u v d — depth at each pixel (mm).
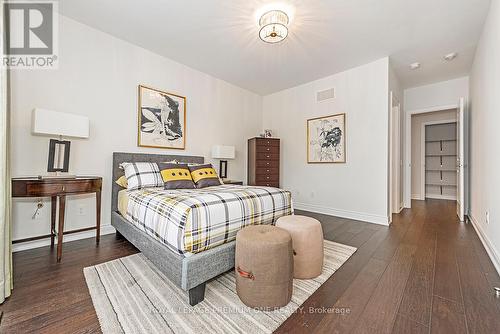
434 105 4348
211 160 4000
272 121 4918
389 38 2787
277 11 2213
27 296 1419
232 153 4008
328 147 3963
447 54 3197
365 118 3506
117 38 2805
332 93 3924
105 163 2713
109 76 2742
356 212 3605
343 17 2369
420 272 1782
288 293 1372
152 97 3145
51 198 2303
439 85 4297
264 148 4395
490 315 1264
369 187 3459
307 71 3777
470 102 3664
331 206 3928
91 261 1954
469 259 2023
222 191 2059
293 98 4543
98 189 2312
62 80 2387
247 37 2787
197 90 3756
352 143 3654
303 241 1675
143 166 2703
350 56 3260
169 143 3354
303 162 4363
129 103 2928
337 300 1421
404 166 4641
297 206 4457
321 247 1754
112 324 1189
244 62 3471
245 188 2354
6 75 1395
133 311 1297
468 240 2549
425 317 1253
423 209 4410
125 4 2201
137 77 2998
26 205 2205
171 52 3168
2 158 1336
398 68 3684
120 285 1568
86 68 2555
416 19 2410
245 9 2260
